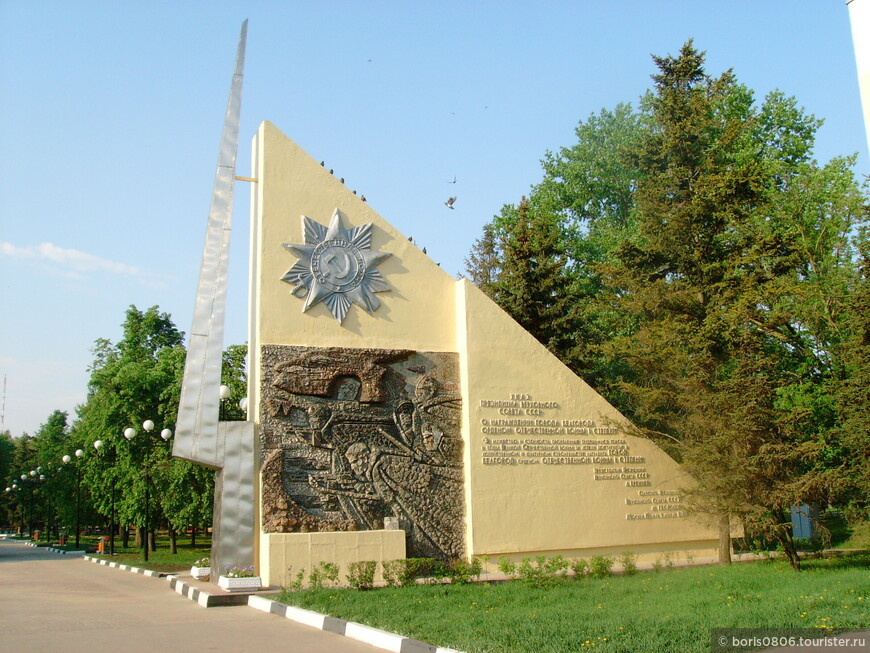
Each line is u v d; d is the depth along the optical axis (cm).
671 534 2092
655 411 2120
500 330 2006
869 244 1767
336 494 1753
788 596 1189
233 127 1900
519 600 1271
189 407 1703
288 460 1733
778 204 2658
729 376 1917
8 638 1013
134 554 3250
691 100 2548
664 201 2455
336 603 1249
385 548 1745
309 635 1044
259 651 918
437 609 1166
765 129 3475
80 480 4338
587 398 2073
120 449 3178
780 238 2088
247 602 1430
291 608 1228
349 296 1878
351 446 1800
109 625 1141
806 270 2428
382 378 1861
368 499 1781
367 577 1558
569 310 3030
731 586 1371
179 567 2352
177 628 1114
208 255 1798
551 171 4128
